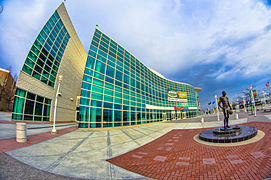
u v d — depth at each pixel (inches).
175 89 1659.7
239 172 165.5
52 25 867.4
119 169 204.5
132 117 908.6
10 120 647.8
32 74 703.7
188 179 163.5
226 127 388.5
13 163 186.9
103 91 732.7
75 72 1235.2
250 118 789.9
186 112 1721.2
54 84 906.1
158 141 416.8
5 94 1466.5
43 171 176.6
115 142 403.5
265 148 234.5
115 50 888.3
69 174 177.6
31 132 445.4
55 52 903.7
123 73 906.7
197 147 304.2
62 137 422.0
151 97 1218.0
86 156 261.6
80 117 624.4
